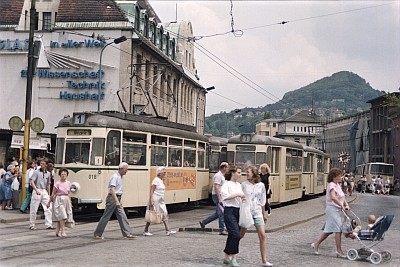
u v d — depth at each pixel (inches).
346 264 487.2
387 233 755.4
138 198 895.1
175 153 1018.1
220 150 1309.1
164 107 2084.2
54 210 637.3
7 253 505.4
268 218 903.1
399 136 2938.0
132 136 884.6
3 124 1716.3
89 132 837.2
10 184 942.4
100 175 829.2
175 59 2332.7
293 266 467.2
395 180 2664.9
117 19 1690.5
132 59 1689.2
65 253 507.2
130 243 584.4
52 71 1688.0
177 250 535.5
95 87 1672.0
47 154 1346.0
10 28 1743.4
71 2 1723.7
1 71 1726.1
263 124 5536.4
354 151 3673.7
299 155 1386.6
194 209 1165.1
